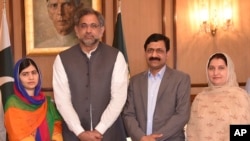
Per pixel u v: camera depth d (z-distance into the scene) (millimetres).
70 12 4977
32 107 3004
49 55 5000
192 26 5066
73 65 3076
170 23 5062
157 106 3139
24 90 3016
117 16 4699
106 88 3068
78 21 3047
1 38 4395
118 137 3193
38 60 5008
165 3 5043
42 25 4988
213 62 3098
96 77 3061
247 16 5102
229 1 5047
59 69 3090
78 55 3123
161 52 3180
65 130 3129
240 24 5109
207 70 3152
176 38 5051
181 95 3117
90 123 3051
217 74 3055
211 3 5039
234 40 5098
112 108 3000
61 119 3152
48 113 3100
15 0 5004
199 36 5066
